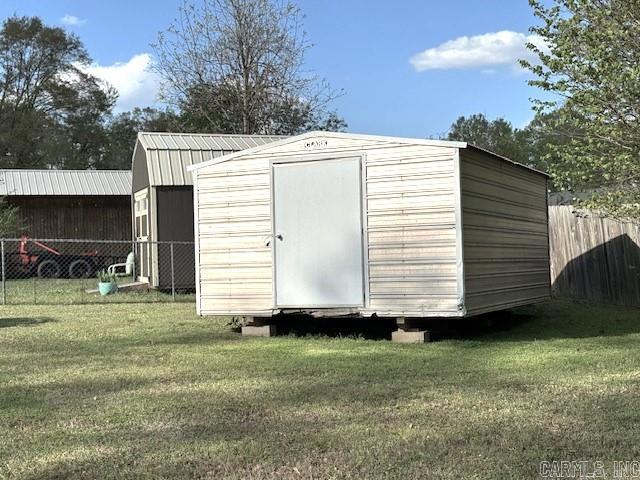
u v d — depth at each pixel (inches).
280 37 958.4
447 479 138.7
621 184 313.0
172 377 236.7
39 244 826.8
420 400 199.6
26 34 1934.1
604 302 479.2
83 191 933.2
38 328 362.6
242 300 343.6
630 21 289.6
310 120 991.0
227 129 985.5
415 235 307.6
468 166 313.7
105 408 195.3
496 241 345.7
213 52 955.3
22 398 207.9
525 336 329.4
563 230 534.3
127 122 2172.7
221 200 350.0
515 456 150.9
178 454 155.3
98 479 141.0
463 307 299.1
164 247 577.6
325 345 303.9
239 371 245.9
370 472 142.9
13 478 142.0
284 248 333.4
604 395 202.2
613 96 284.4
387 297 313.4
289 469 145.4
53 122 1924.2
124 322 386.9
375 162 316.2
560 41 295.1
